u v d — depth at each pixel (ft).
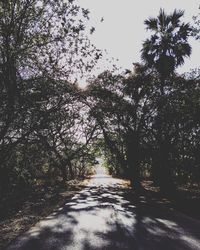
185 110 94.12
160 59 95.50
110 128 130.11
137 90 114.21
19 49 46.78
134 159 121.70
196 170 102.47
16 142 50.26
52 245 30.86
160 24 98.99
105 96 111.96
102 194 93.45
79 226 41.37
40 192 90.94
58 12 48.03
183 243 32.58
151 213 54.24
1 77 46.21
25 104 47.78
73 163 256.93
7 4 45.37
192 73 100.12
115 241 33.17
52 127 54.65
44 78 49.78
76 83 54.24
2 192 77.71
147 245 31.60
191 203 68.85
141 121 115.03
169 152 104.47
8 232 36.58
